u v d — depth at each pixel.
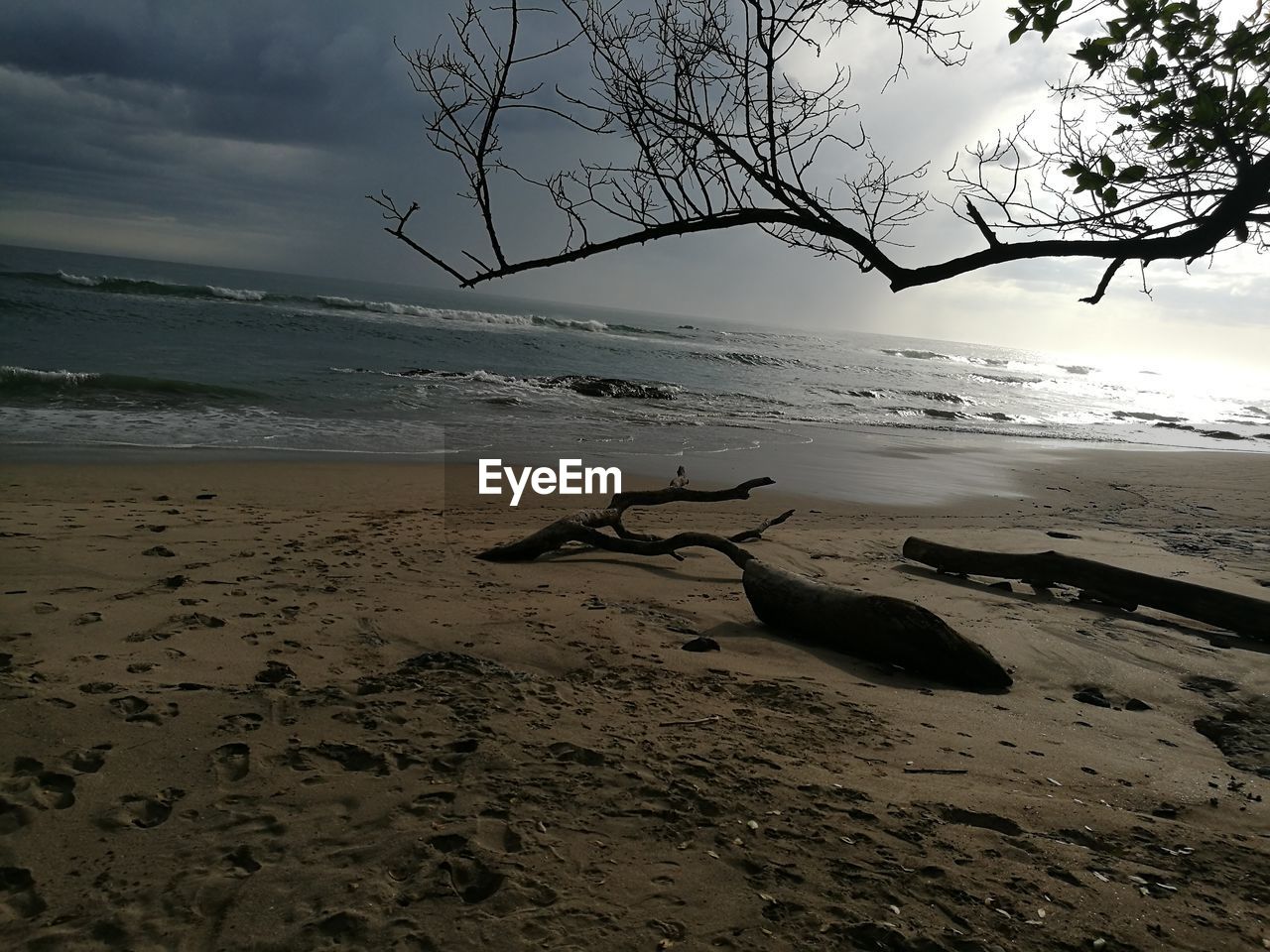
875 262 1.76
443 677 3.85
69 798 2.61
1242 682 5.03
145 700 3.26
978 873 2.57
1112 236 1.83
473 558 6.93
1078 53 1.90
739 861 2.54
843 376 40.19
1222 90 1.80
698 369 33.94
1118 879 2.61
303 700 3.42
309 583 5.52
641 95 1.78
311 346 25.62
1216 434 28.11
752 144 1.77
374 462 11.76
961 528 10.12
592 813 2.76
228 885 2.28
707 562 7.58
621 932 2.18
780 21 1.69
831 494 11.91
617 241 1.78
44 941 2.05
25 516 6.86
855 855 2.62
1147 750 3.93
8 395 14.33
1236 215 1.68
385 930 2.13
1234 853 2.84
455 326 38.84
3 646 3.79
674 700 3.95
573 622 5.15
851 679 4.65
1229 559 8.79
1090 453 19.33
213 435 12.73
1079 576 6.91
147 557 5.75
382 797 2.76
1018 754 3.69
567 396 21.27
